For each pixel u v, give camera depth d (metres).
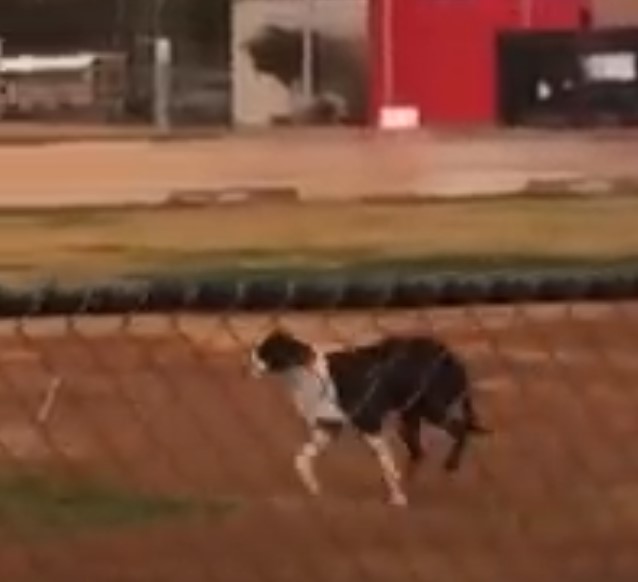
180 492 11.24
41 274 17.95
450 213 19.03
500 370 12.35
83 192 18.30
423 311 3.74
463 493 11.16
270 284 3.58
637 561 9.31
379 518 10.76
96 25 18.73
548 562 9.41
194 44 18.95
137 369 12.80
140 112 18.84
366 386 11.87
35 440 12.41
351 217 18.98
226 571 9.66
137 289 3.52
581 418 12.40
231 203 18.73
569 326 5.22
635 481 10.98
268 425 12.23
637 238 18.95
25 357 12.83
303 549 10.05
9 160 18.20
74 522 10.59
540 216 19.05
